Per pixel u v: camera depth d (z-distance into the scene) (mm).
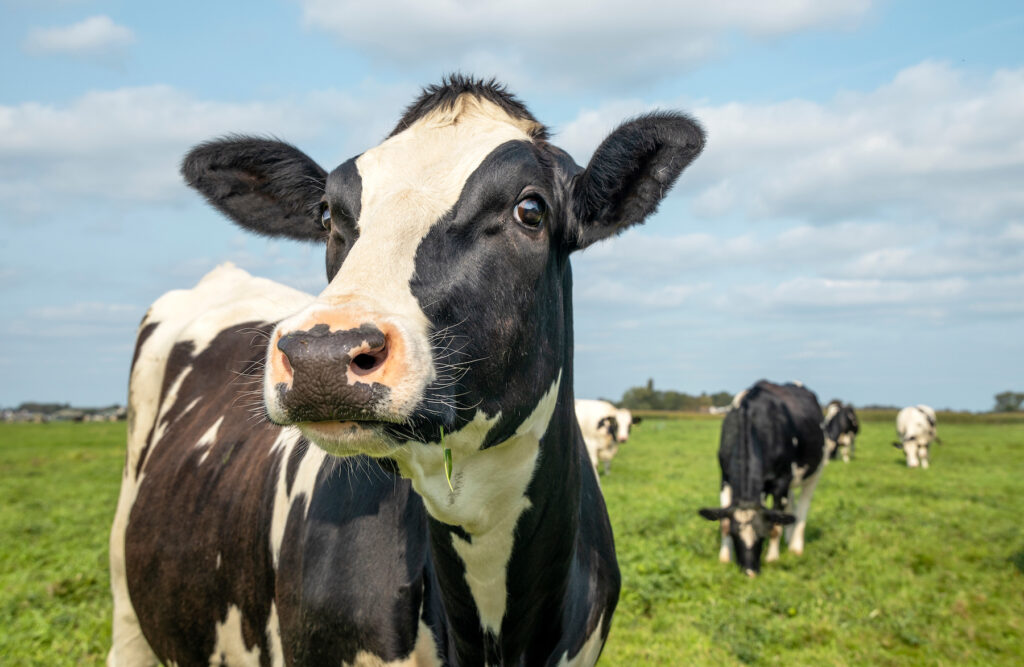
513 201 2430
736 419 10867
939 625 7480
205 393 4668
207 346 4902
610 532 3535
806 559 10328
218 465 4004
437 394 2039
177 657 3996
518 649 2797
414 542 2818
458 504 2469
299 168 3361
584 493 3332
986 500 15992
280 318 4922
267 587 3287
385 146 2594
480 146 2504
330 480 3076
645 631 7266
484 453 2455
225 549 3613
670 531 11695
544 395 2557
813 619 7695
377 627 2734
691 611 7934
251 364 4453
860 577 9266
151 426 5047
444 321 2191
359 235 2396
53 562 9742
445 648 2766
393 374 1915
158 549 4082
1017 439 42250
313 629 2857
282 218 3527
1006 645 6973
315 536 2969
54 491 17984
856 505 14562
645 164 2865
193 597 3791
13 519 13320
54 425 73750
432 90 2859
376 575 2791
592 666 3289
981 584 8891
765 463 10859
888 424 64625
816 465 11742
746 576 9406
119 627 4711
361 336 1875
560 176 2748
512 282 2391
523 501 2576
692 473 20953
